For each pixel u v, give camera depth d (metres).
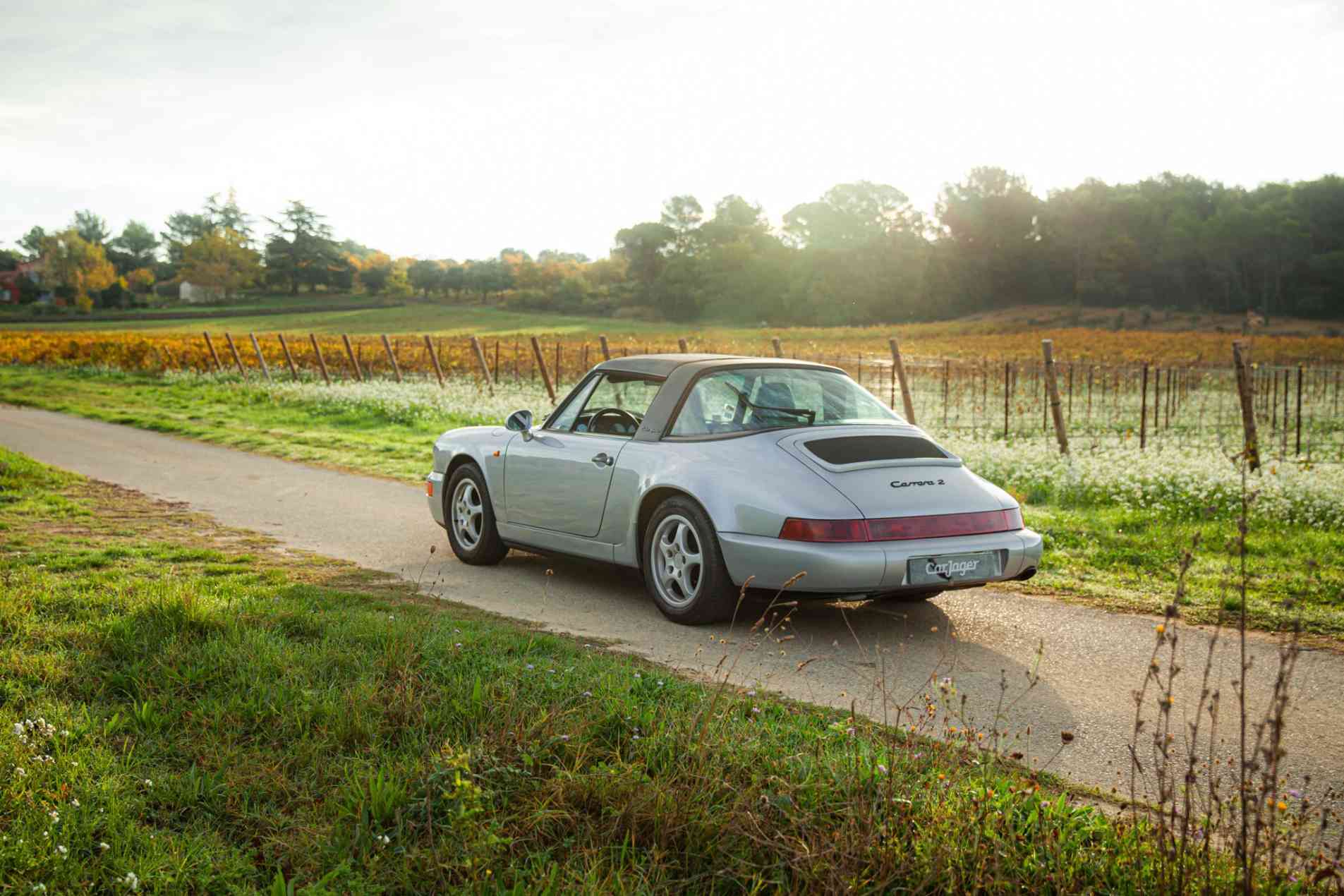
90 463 12.26
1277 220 147.75
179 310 160.75
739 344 58.44
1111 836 2.61
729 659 4.70
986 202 163.62
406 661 4.03
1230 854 2.53
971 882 2.42
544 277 190.00
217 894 2.47
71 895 2.38
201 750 3.23
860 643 5.05
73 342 36.78
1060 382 26.30
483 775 2.92
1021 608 5.81
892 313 141.88
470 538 7.04
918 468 5.33
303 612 4.88
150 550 6.91
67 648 4.29
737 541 4.97
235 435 15.75
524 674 3.90
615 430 6.02
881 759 3.09
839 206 147.00
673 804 2.73
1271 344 55.56
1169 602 5.86
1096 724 3.87
